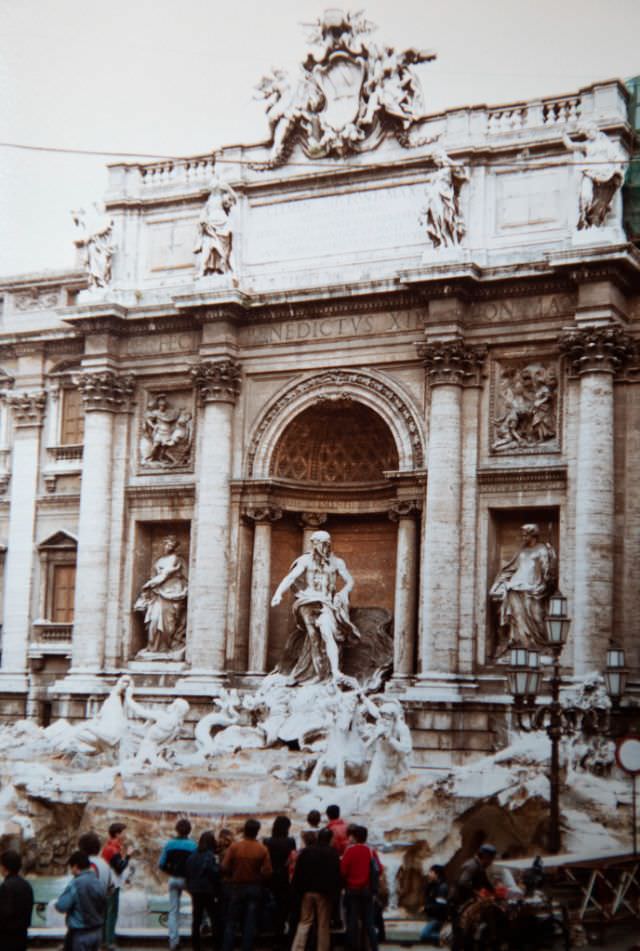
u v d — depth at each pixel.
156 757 42.75
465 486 47.38
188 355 52.41
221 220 51.28
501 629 46.75
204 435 51.09
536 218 47.69
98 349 53.12
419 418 48.38
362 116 50.16
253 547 50.72
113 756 45.00
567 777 38.34
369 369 49.47
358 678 49.53
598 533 44.81
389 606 51.28
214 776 41.03
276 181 51.53
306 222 51.19
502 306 47.56
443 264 46.88
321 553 48.81
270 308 50.62
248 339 51.38
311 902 26.30
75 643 52.19
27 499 56.16
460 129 48.84
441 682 45.94
